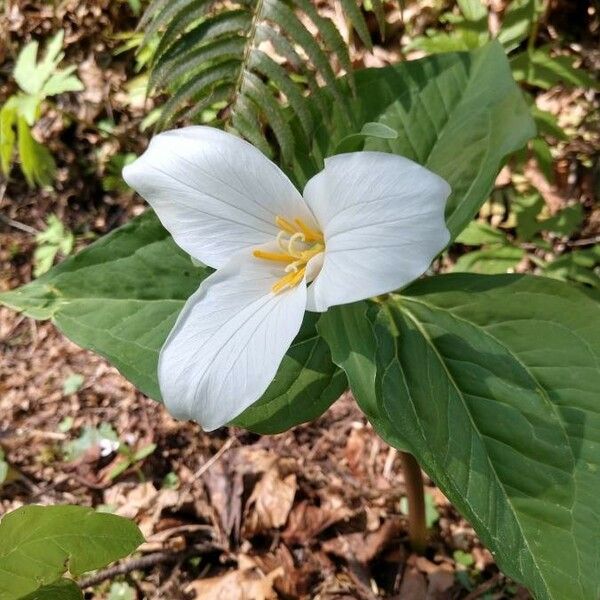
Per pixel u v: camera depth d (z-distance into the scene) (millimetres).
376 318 145
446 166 152
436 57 161
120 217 341
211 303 130
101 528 134
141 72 346
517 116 144
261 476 259
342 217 112
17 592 134
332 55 296
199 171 129
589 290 246
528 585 118
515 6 244
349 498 254
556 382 135
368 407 121
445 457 129
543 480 128
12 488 279
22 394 304
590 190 290
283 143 152
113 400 296
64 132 347
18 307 145
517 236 276
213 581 240
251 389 120
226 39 160
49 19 351
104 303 147
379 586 235
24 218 348
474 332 142
